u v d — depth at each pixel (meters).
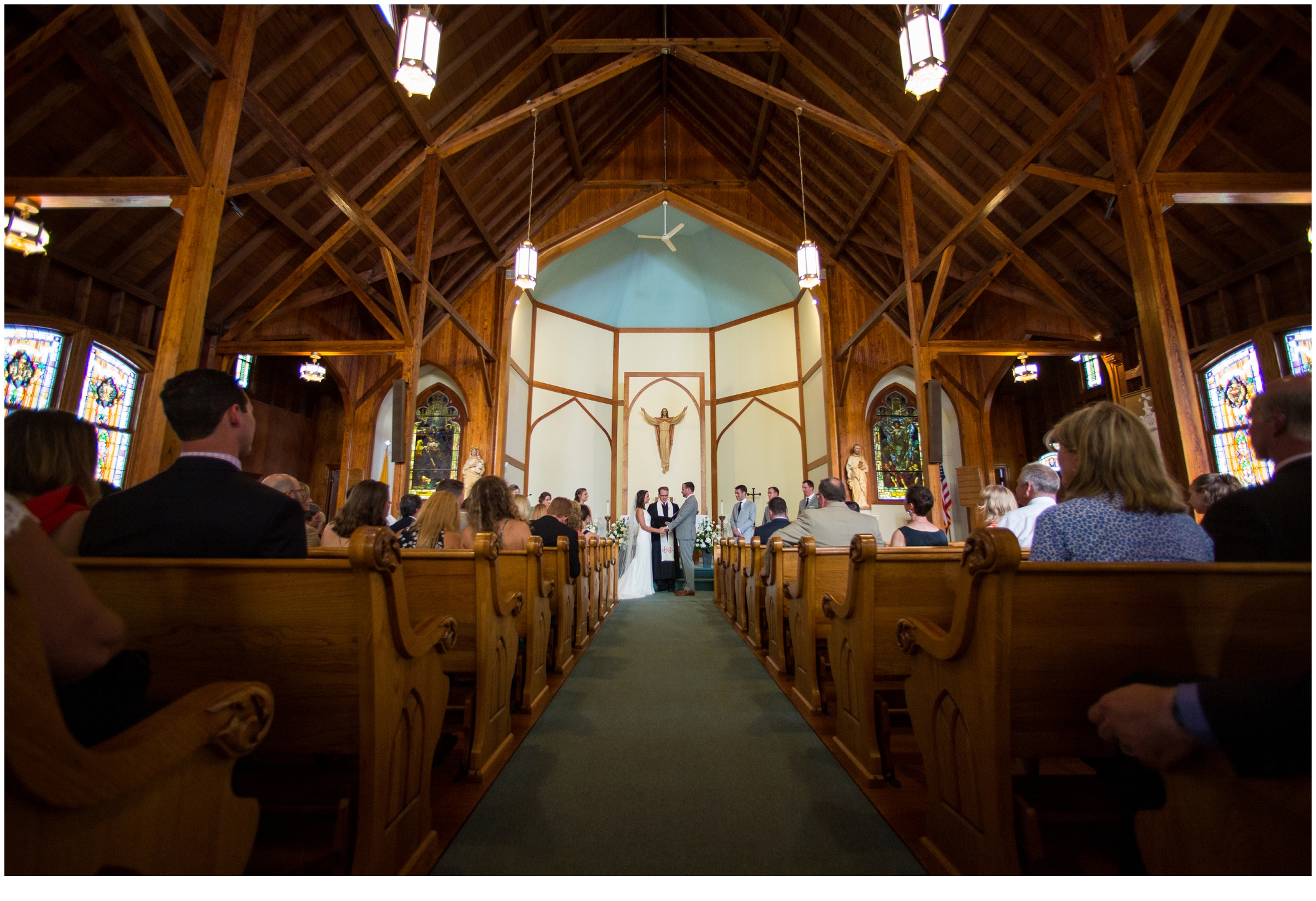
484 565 2.23
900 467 11.23
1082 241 7.54
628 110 11.40
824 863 1.60
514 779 2.16
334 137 6.92
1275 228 6.27
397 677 1.49
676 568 10.30
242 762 1.64
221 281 8.01
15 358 6.33
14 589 0.70
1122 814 1.28
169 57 5.05
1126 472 1.53
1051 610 1.35
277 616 1.43
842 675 2.46
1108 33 4.37
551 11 7.89
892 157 7.71
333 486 13.86
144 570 1.43
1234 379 6.87
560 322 13.77
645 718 2.89
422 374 11.61
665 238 11.88
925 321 7.55
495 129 8.05
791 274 12.60
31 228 4.13
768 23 8.20
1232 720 0.81
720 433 14.20
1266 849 0.90
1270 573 1.30
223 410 1.61
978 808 1.40
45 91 4.91
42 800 0.70
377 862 1.36
